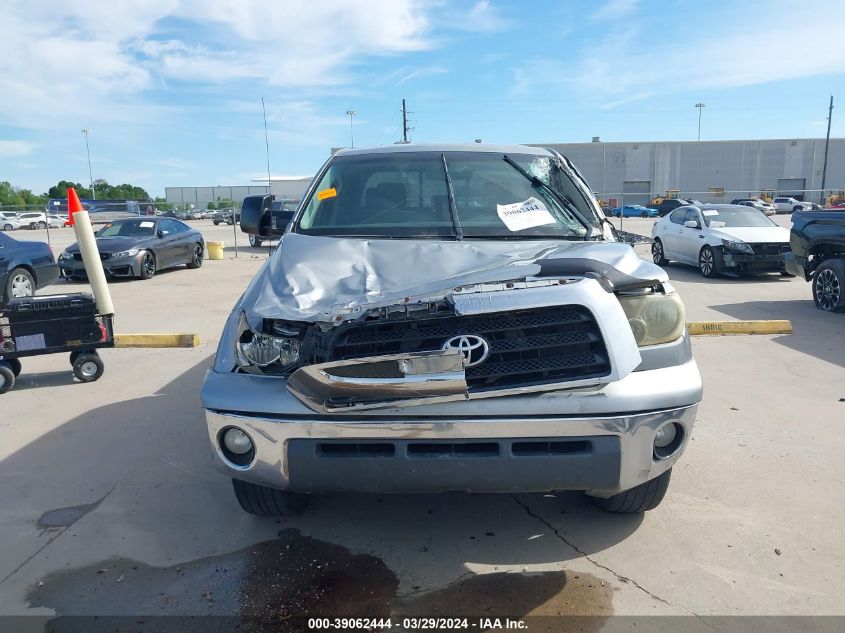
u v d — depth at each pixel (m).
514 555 3.12
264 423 2.69
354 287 2.99
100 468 4.19
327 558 3.12
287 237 3.74
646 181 59.53
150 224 15.16
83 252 5.96
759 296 10.50
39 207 34.44
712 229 12.98
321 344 2.71
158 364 6.77
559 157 4.49
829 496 3.67
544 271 2.83
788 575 2.95
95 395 5.78
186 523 3.47
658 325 2.87
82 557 3.16
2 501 3.75
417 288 2.83
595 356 2.62
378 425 2.62
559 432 2.62
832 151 59.38
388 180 4.16
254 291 3.12
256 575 3.00
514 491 2.68
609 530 3.33
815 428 4.69
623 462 2.67
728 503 3.60
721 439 4.49
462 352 2.57
